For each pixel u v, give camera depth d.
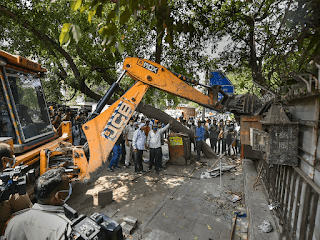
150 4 1.57
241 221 3.95
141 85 4.20
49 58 8.48
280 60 1.95
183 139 7.40
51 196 1.34
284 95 2.67
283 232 2.63
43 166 3.58
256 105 4.21
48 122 4.71
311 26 1.39
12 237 1.26
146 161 7.85
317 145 2.05
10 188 1.50
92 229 1.22
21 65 3.65
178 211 4.31
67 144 4.72
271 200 3.63
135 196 5.02
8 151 1.77
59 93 9.02
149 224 3.84
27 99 3.91
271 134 2.68
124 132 7.11
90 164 3.75
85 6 1.49
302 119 2.57
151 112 6.68
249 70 8.12
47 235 1.20
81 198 4.88
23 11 6.04
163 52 7.61
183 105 27.62
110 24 1.51
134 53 7.44
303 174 2.26
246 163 6.34
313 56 1.52
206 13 5.95
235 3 5.83
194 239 3.45
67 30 1.63
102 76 7.97
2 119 3.14
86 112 8.93
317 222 1.90
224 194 5.11
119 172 6.72
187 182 5.91
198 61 7.55
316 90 1.81
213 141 9.98
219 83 6.39
